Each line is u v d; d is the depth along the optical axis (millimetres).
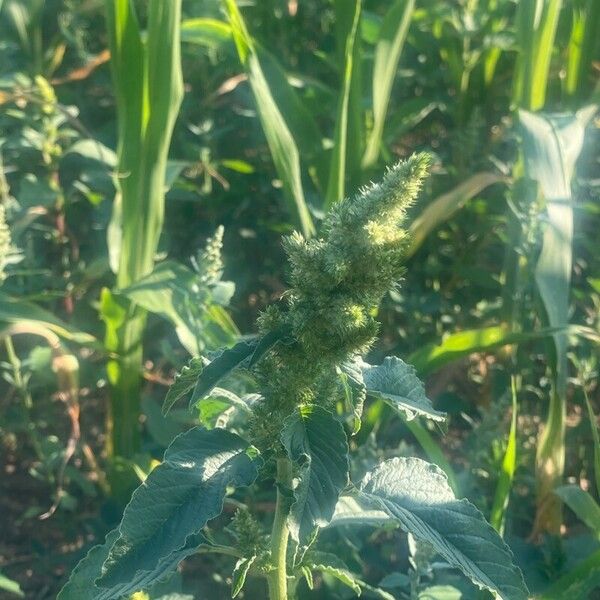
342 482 325
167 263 626
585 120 710
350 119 711
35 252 787
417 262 833
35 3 829
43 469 685
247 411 361
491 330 604
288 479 369
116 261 669
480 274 785
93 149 721
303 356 347
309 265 333
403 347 778
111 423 671
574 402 745
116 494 652
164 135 636
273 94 759
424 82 902
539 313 658
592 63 833
